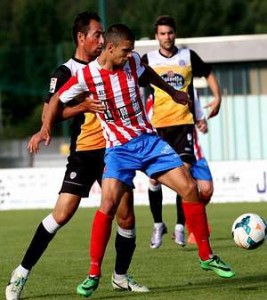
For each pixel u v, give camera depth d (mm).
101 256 16703
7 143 92938
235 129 54156
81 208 42469
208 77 25359
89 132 17500
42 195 43781
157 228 24906
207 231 17156
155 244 24797
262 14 107562
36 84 98438
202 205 17062
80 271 20938
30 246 17062
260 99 53594
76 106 16812
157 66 24984
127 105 16750
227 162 42281
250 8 106938
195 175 25281
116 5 114625
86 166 17469
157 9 101062
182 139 24766
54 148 94688
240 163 42156
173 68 24953
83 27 17828
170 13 101500
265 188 42062
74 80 16734
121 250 17594
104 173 16828
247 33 105062
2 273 20969
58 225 17188
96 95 16719
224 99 54000
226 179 42250
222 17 103812
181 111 24703
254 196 42156
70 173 17406
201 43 51938
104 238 16641
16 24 123188
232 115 54094
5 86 96688
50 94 17797
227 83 53906
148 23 100000
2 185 44031
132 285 17703
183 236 24609
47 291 18125
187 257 22688
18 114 109375
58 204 17266
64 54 99125
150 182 24656
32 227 33500
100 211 16641
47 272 20875
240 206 39375
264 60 52344
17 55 98938
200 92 52719
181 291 17469
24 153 89375
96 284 16750
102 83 16609
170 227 31719
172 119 24734
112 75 16609
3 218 38156
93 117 17500
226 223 32156
